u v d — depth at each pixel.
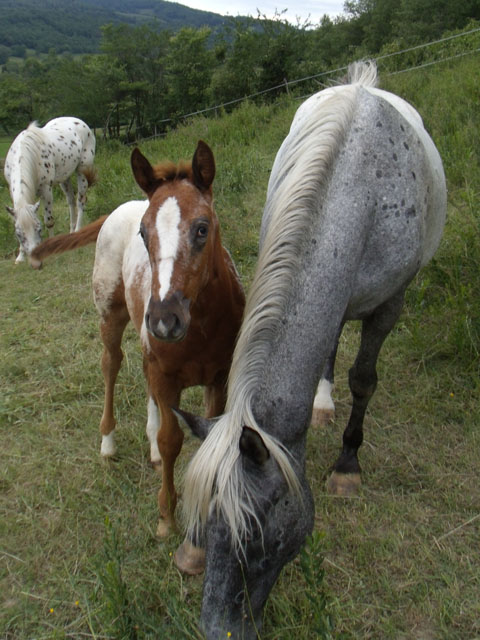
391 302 2.78
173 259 2.04
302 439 1.93
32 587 2.56
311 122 2.47
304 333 1.99
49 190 7.48
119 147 16.70
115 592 2.17
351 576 2.45
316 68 16.47
